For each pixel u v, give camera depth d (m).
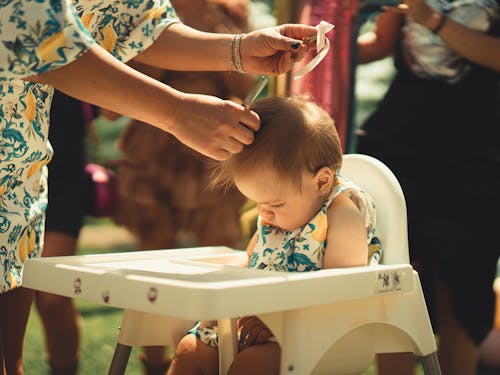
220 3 2.83
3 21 1.41
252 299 1.29
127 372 3.09
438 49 2.36
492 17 2.30
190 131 1.50
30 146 1.66
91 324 3.82
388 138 2.45
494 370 2.80
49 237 2.61
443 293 2.44
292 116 1.68
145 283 1.32
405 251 1.74
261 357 1.61
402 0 2.35
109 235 5.51
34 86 1.65
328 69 2.42
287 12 2.45
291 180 1.65
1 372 1.63
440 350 2.47
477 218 2.37
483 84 2.34
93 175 2.74
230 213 2.92
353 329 1.56
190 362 1.73
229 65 1.80
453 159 2.36
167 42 1.86
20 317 1.81
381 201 1.78
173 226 2.90
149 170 2.86
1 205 1.66
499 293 2.96
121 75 1.46
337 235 1.66
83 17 1.79
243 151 1.66
